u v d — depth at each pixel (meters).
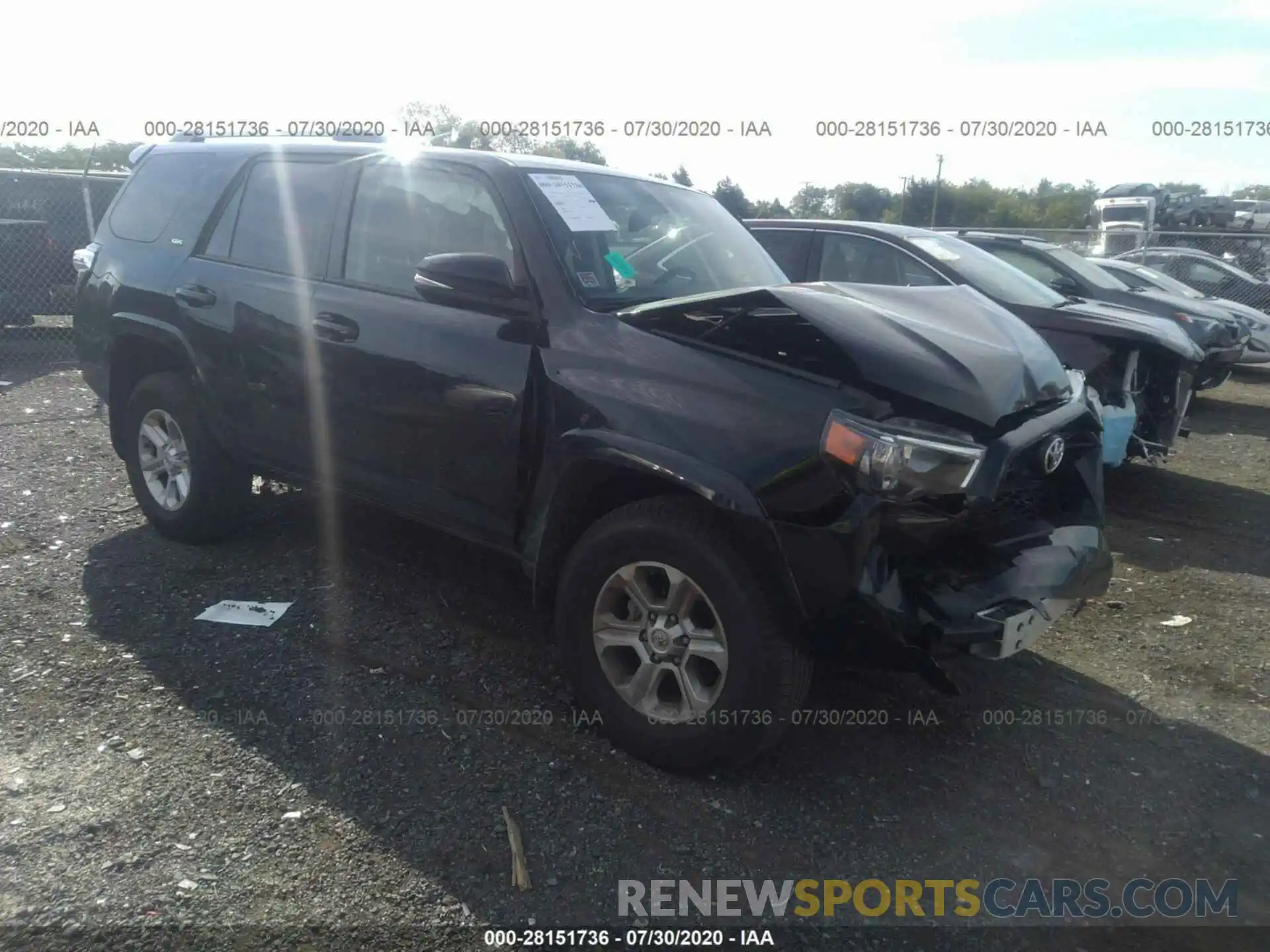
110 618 4.11
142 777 3.04
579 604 3.30
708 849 2.87
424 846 2.80
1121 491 7.25
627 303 3.58
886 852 2.92
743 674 2.95
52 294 12.12
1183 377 6.70
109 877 2.60
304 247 4.26
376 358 3.84
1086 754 3.51
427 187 3.96
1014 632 2.99
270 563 4.77
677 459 3.01
